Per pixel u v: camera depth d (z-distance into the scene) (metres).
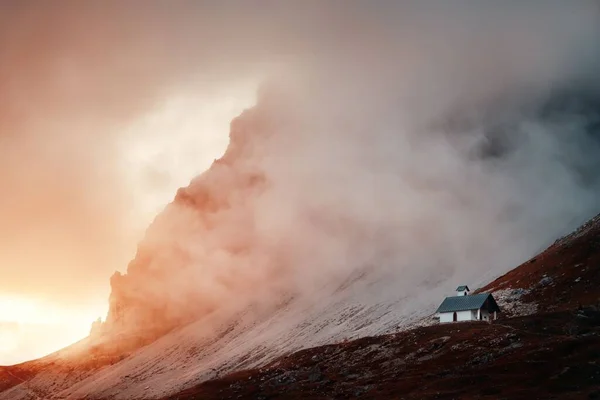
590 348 194.88
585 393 165.00
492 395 179.25
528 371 190.12
